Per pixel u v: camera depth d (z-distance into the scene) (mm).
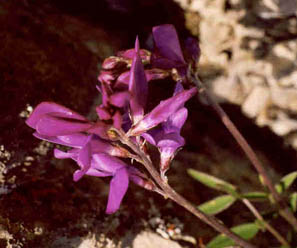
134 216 141
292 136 203
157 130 86
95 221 132
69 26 194
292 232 157
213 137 197
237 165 190
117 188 82
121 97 73
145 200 149
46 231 121
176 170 172
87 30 200
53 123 72
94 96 172
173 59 99
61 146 146
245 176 187
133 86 76
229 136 201
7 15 171
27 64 159
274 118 208
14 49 160
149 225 143
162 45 98
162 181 91
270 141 204
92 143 80
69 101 162
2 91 147
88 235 126
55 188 132
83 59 180
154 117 77
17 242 114
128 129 82
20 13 176
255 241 163
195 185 169
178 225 147
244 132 206
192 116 202
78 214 130
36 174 134
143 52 99
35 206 125
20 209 121
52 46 172
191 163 179
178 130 85
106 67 84
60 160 142
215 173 182
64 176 138
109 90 74
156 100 192
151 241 137
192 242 145
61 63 169
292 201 154
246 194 148
